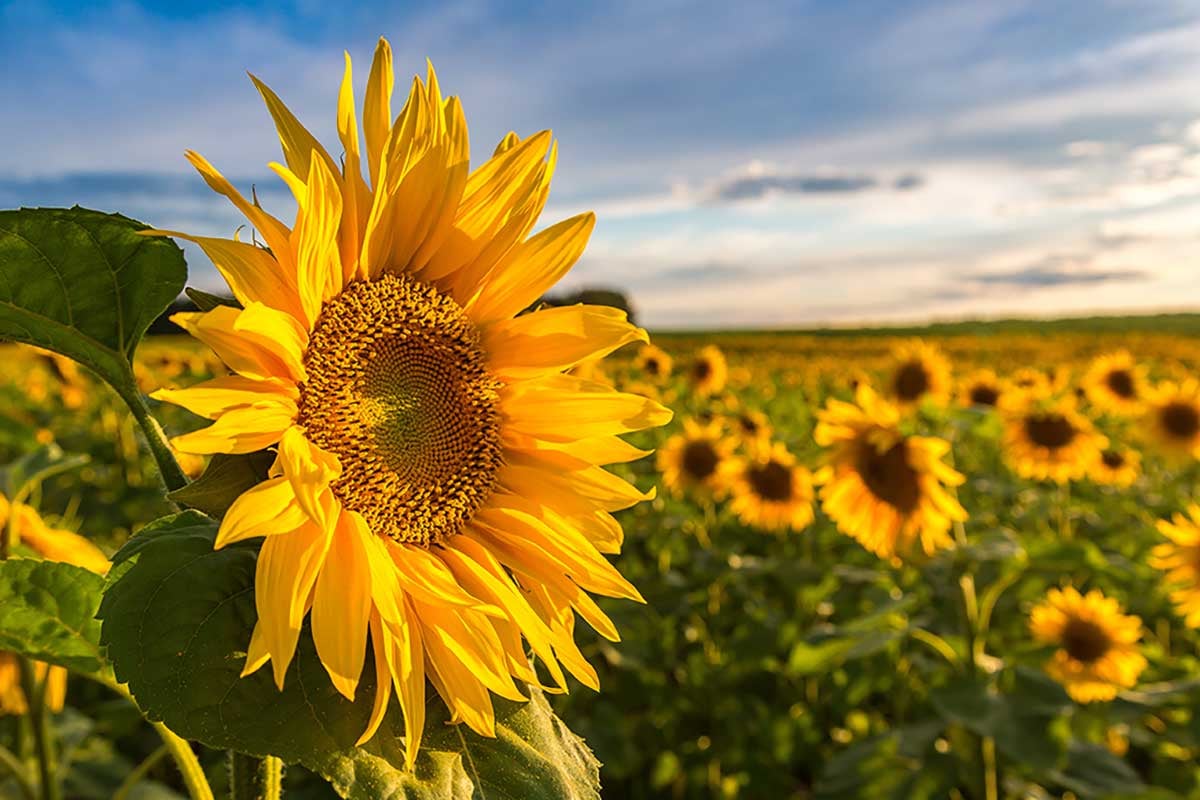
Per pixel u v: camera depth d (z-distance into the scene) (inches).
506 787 14.6
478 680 15.1
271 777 15.2
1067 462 81.4
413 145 16.9
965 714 39.5
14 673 31.6
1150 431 98.3
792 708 67.3
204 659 13.5
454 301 18.5
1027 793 48.5
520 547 17.9
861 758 45.4
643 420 18.5
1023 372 121.5
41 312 15.7
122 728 46.9
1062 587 77.7
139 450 81.5
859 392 55.0
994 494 94.0
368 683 14.9
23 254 15.2
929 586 60.1
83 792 41.2
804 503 77.7
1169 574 63.1
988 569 52.4
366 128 16.2
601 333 18.5
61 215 15.1
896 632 44.4
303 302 15.2
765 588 82.0
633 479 83.7
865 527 54.0
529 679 16.0
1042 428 81.7
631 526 83.2
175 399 13.9
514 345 18.8
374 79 16.1
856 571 57.0
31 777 27.8
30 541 29.1
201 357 77.9
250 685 13.7
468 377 18.0
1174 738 54.1
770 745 62.4
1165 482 115.6
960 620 47.4
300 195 14.0
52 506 76.1
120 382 16.3
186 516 15.3
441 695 15.1
